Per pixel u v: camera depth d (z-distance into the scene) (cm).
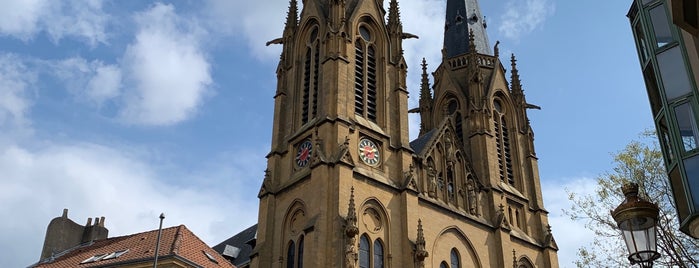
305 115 7900
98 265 5788
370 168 7200
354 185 6831
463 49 10212
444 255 7338
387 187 7169
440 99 9869
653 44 3672
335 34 7856
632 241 2631
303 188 7075
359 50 8131
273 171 7594
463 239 7681
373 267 6638
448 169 8094
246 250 10000
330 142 7088
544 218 8906
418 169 7712
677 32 3575
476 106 9238
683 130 3378
